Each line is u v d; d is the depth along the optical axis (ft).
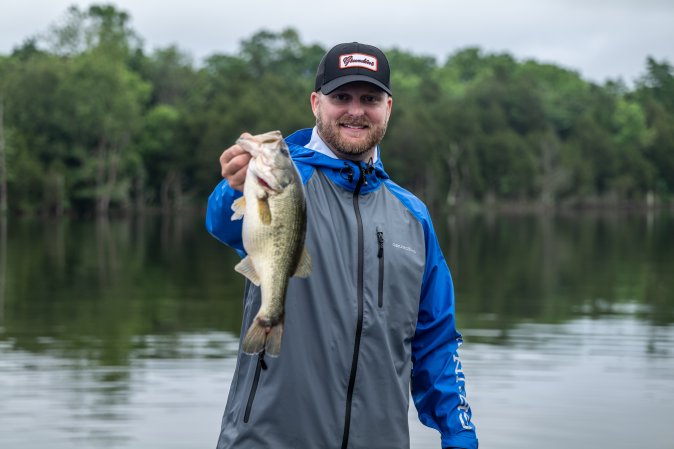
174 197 271.08
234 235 11.32
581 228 189.67
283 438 11.38
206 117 266.16
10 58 287.48
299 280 11.44
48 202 221.46
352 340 11.50
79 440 27.61
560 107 403.54
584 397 33.09
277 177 10.21
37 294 63.77
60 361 39.09
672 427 29.35
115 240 129.90
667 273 84.23
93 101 232.53
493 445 27.53
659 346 43.52
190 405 31.58
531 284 73.46
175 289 67.51
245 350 10.35
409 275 11.98
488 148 325.01
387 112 12.21
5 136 219.61
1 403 31.58
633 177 364.38
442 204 300.61
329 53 12.01
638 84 486.79
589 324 50.78
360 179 11.87
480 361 39.47
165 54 337.72
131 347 42.52
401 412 11.78
